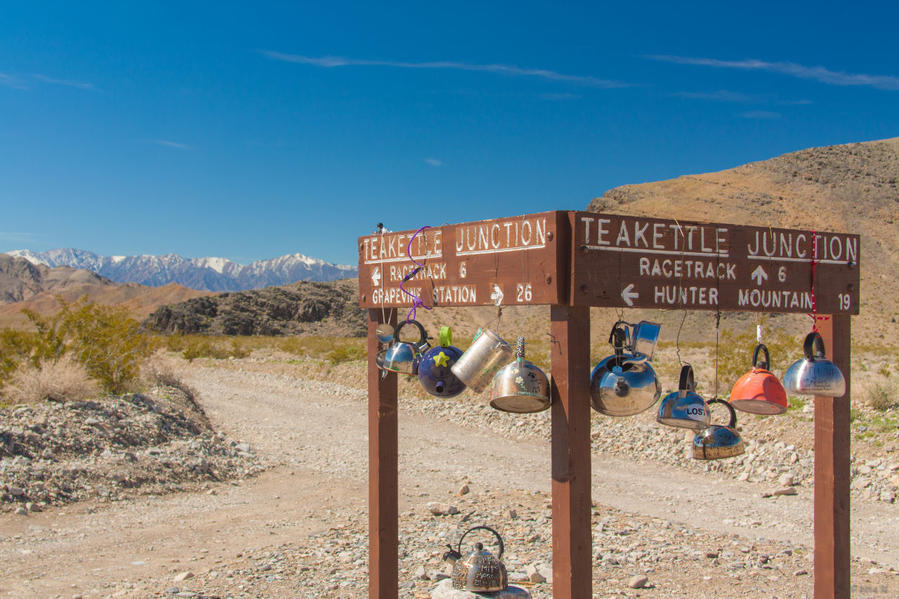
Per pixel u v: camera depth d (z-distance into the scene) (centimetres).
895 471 1066
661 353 3519
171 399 1791
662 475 1229
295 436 1678
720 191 11800
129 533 859
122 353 1733
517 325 6362
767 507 1013
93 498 998
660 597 596
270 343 6097
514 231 377
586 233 348
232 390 2572
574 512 344
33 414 1250
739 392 437
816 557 468
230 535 856
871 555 786
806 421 1266
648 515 964
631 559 714
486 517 891
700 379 1989
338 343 5475
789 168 12544
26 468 1016
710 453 437
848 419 466
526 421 1695
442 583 521
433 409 1923
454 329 6378
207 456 1303
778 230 427
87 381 1562
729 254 404
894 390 1408
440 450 1488
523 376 350
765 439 1261
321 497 1084
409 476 1241
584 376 351
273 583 640
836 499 460
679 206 11444
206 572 684
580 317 351
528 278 366
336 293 11956
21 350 1619
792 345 2144
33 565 723
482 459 1398
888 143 12900
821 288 447
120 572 701
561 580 346
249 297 11112
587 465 349
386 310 497
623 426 1502
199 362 3694
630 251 363
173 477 1142
